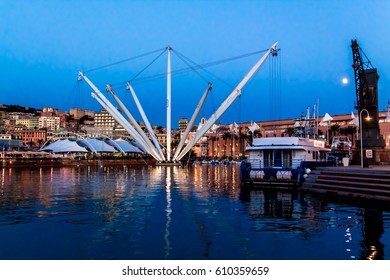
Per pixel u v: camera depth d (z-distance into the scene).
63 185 38.34
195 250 12.30
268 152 34.81
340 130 130.00
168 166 106.00
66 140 120.88
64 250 12.35
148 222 17.12
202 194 29.28
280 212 19.70
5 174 60.50
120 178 51.06
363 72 43.84
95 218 18.20
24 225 16.39
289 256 11.65
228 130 186.88
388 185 22.64
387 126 71.06
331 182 27.23
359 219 17.38
